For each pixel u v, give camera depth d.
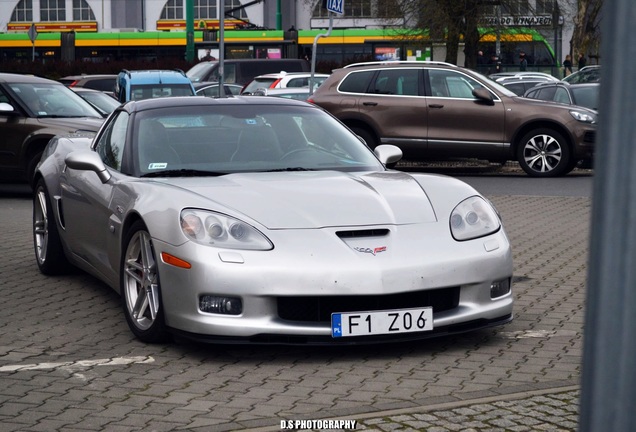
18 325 6.22
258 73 37.34
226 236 5.21
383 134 16.69
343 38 46.31
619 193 1.75
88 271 7.12
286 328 5.09
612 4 1.75
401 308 5.20
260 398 4.60
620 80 1.74
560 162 16.39
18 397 4.65
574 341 5.71
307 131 6.74
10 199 14.38
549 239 9.96
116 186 6.23
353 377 4.96
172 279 5.30
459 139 16.48
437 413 4.27
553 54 45.41
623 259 1.75
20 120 14.02
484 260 5.40
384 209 5.50
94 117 14.51
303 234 5.25
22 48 49.78
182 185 5.78
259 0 46.81
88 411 4.42
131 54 48.88
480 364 5.20
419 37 36.06
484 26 35.12
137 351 5.53
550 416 4.20
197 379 4.95
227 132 6.59
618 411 1.76
